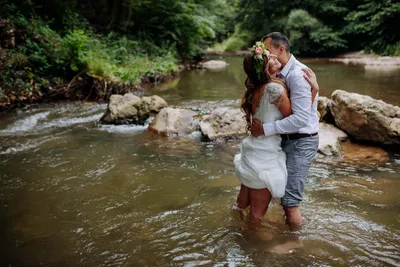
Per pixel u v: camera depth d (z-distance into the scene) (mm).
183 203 3262
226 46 27578
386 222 2855
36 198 3395
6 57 7637
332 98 5297
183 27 16250
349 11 21547
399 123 4672
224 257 2420
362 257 2389
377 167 4043
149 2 14180
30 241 2670
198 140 5211
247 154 2752
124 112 6121
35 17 9648
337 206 3131
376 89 8406
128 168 4148
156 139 5281
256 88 2662
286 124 2547
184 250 2518
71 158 4480
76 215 3066
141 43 13750
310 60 19312
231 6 29297
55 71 8594
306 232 2709
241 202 3014
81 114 6812
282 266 2301
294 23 21734
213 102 7566
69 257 2461
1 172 4027
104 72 8523
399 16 18031
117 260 2416
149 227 2850
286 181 2666
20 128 5879
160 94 8703
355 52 21062
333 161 4230
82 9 13828
